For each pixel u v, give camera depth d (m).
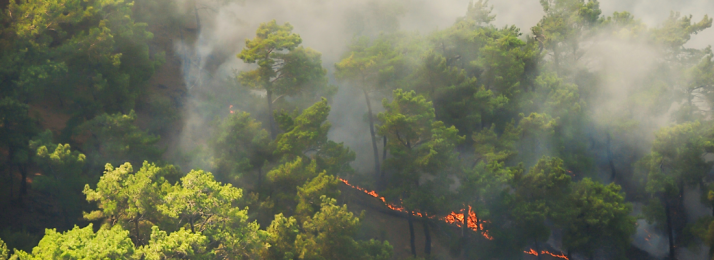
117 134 39.75
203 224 29.61
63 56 43.28
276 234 34.84
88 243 24.12
